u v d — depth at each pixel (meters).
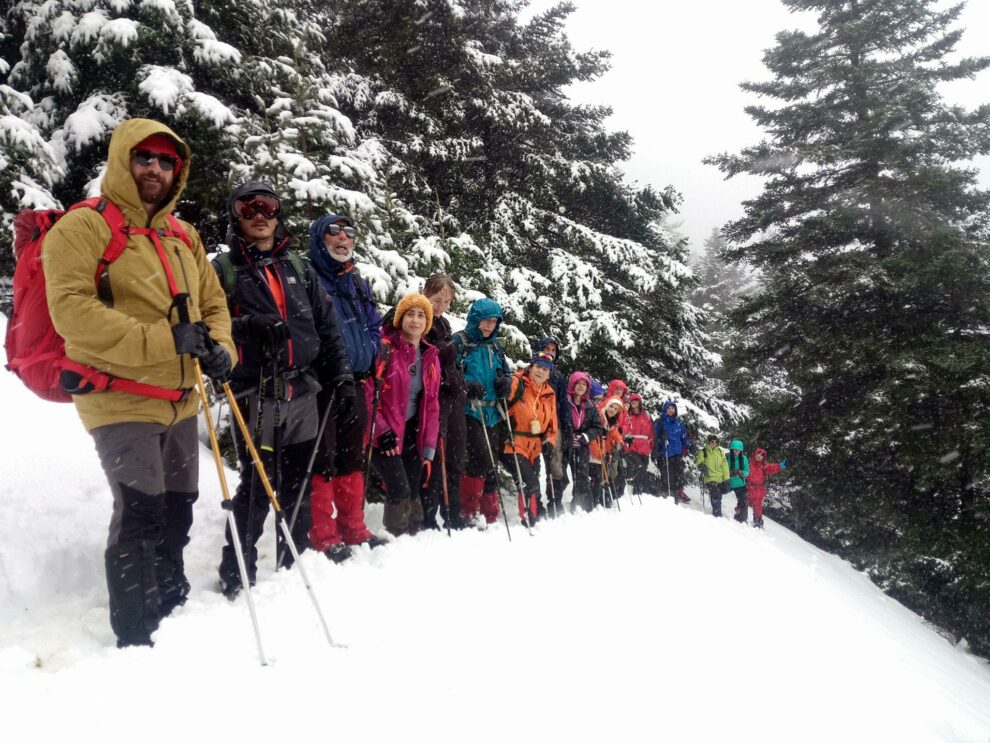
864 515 17.33
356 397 4.25
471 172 15.67
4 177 7.04
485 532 5.59
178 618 2.84
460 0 15.23
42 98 9.10
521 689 2.58
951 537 15.75
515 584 3.98
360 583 3.55
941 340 16.83
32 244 2.69
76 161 8.48
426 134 13.85
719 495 14.30
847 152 19.02
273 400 3.57
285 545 3.78
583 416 8.53
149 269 2.76
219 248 7.70
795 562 10.23
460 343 6.02
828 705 3.28
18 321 2.67
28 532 3.48
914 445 16.50
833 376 18.59
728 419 18.62
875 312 18.34
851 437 17.47
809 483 18.69
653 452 13.52
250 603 2.59
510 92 14.92
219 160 8.27
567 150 17.23
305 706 2.25
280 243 3.73
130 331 2.56
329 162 8.48
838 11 21.97
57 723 2.01
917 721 3.68
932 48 20.22
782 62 21.78
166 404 2.83
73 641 2.79
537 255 15.59
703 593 4.87
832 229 18.75
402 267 8.34
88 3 8.39
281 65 9.70
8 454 4.16
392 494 4.76
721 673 3.22
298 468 3.75
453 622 3.18
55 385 2.72
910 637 9.84
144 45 8.50
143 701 2.18
